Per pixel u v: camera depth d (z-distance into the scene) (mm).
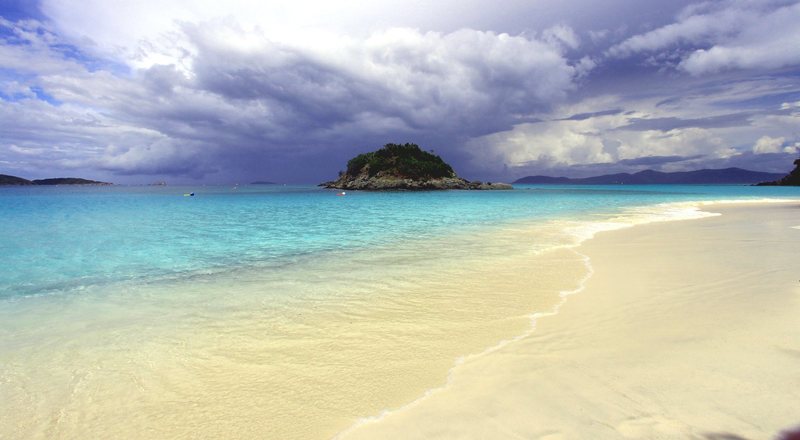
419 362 4664
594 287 7828
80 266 10656
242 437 3359
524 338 5285
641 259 10523
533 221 21453
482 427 3354
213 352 5074
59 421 3645
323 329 5812
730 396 3643
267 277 9242
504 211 29672
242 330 5828
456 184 107688
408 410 3662
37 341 5500
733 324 5449
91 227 20000
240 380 4344
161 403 3922
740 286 7527
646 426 3271
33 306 7117
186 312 6699
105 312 6754
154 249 13398
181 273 9766
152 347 5258
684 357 4480
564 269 9531
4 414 3750
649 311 6230
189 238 15984
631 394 3756
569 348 4891
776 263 9594
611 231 16672
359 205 40750
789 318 5598
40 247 13859
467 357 4754
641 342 4977
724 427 3209
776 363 4246
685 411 3445
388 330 5715
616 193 76125
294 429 3447
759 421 3266
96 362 4832
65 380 4395
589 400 3688
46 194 80688
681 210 29062
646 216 23969
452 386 4066
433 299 7223
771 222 19547
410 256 11578
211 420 3617
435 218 24109
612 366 4344
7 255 12414
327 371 4500
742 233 15336
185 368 4648
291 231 18156
